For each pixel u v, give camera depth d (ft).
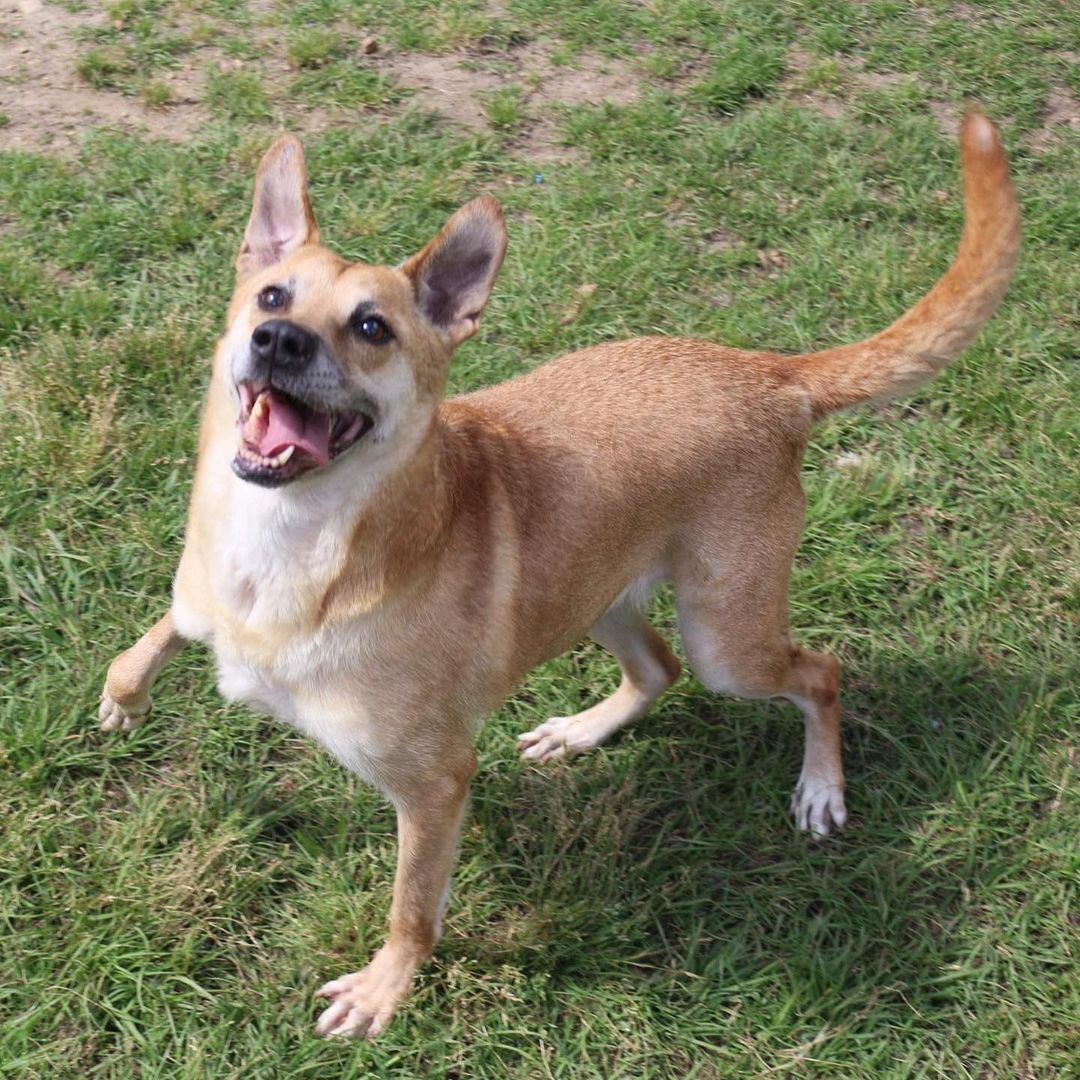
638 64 7.86
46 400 5.40
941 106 7.72
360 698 3.65
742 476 4.21
